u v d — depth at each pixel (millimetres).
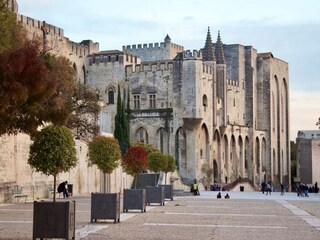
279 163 154750
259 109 148750
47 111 25734
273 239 23578
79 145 63344
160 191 46438
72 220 22203
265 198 69750
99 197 29953
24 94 21203
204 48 121688
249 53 143750
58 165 28672
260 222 31438
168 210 40375
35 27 98875
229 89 132625
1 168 46875
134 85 116375
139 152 58906
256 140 144375
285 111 162125
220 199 63250
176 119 112688
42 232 21672
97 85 118562
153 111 114062
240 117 139125
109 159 50531
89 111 81938
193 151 111688
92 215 29953
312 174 172375
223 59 126125
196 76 111938
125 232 25562
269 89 148375
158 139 114062
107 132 94438
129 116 115438
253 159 140125
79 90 81938
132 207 37656
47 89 22969
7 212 35406
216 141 122500
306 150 173625
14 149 49094
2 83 20953
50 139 28516
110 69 117875
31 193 51188
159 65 114812
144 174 72562
